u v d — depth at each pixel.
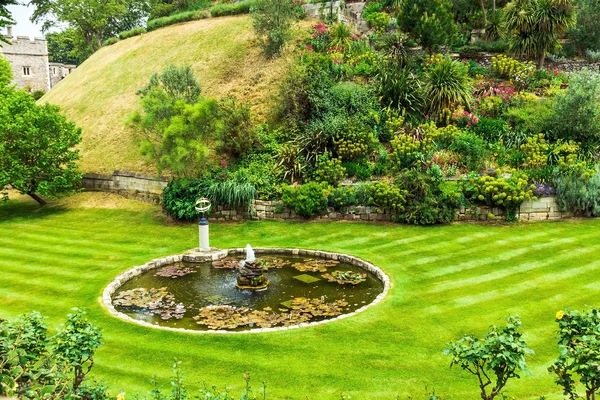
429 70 17.95
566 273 9.95
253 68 21.44
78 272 11.05
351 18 23.92
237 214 15.16
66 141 17.00
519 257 10.98
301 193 14.58
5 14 10.16
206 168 15.97
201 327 8.27
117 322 8.38
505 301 8.77
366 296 9.55
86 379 5.21
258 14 21.59
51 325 8.30
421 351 7.14
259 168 15.91
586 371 4.15
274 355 7.12
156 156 15.26
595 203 13.44
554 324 7.80
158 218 15.59
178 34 26.55
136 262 11.63
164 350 7.33
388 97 17.27
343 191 14.58
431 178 14.06
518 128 15.92
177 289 10.16
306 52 20.34
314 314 8.70
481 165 14.67
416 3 20.28
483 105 17.02
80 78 27.75
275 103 18.50
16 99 17.27
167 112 15.14
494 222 13.66
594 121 14.96
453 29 20.86
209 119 15.22
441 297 9.09
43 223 15.58
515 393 5.98
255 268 10.02
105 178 18.58
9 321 4.73
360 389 6.16
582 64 20.75
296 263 11.55
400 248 12.01
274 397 6.01
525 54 20.00
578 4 22.22
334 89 17.45
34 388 4.38
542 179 14.04
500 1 25.17
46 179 17.14
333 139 15.80
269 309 8.98
